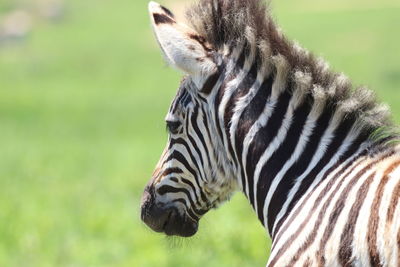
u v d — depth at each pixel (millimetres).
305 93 7344
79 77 82562
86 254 18891
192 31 7734
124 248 19328
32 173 34125
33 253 19281
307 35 88062
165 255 17500
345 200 6691
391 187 6457
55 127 55250
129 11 113125
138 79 79875
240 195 23969
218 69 7660
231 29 7668
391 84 64000
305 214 6969
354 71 70250
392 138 7066
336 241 6523
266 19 7594
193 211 8180
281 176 7359
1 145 46625
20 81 80750
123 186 28938
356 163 6988
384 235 6223
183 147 7988
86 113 61750
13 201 26297
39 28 107125
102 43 96812
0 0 116250
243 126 7551
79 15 112500
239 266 16719
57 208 25188
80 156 40625
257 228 18984
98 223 22016
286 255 6883
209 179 7965
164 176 8141
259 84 7543
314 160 7246
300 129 7359
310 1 109188
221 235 18078
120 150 42938
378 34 85625
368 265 6262
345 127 7238
